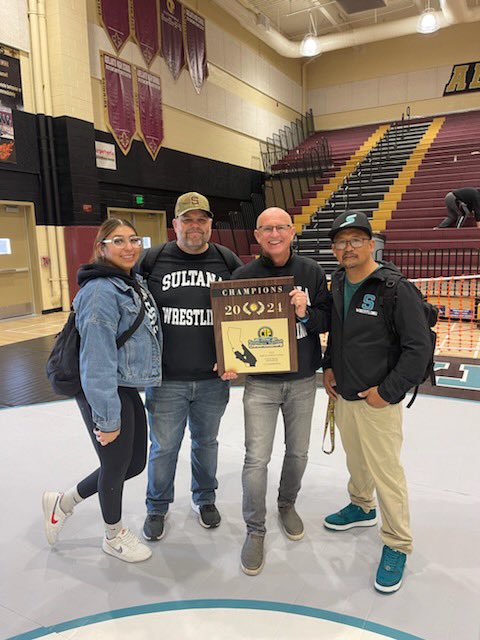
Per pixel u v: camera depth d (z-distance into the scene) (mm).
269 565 2053
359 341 1921
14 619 1776
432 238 9586
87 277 1868
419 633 1672
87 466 2994
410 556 2088
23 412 3957
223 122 13234
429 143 14258
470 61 15430
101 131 9430
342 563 2059
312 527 2326
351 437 2115
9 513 2482
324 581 1946
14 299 8484
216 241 12172
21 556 2143
